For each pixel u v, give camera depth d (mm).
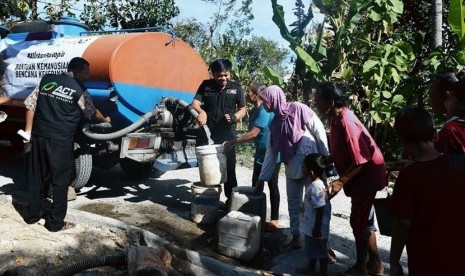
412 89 8977
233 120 5426
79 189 6172
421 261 2141
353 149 3371
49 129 4590
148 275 3350
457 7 8242
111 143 5977
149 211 5520
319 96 3490
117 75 5645
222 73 5355
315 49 9414
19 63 6977
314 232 3607
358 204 3521
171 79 6340
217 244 4344
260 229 4180
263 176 4508
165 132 5863
